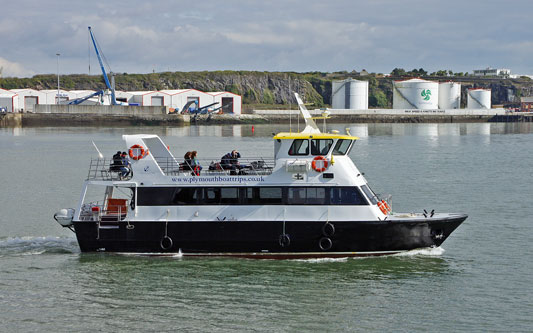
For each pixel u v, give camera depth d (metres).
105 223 38.31
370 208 37.28
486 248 42.28
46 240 44.38
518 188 67.81
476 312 31.81
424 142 137.50
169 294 34.09
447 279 36.12
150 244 38.22
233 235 37.59
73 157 103.19
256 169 39.03
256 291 34.38
